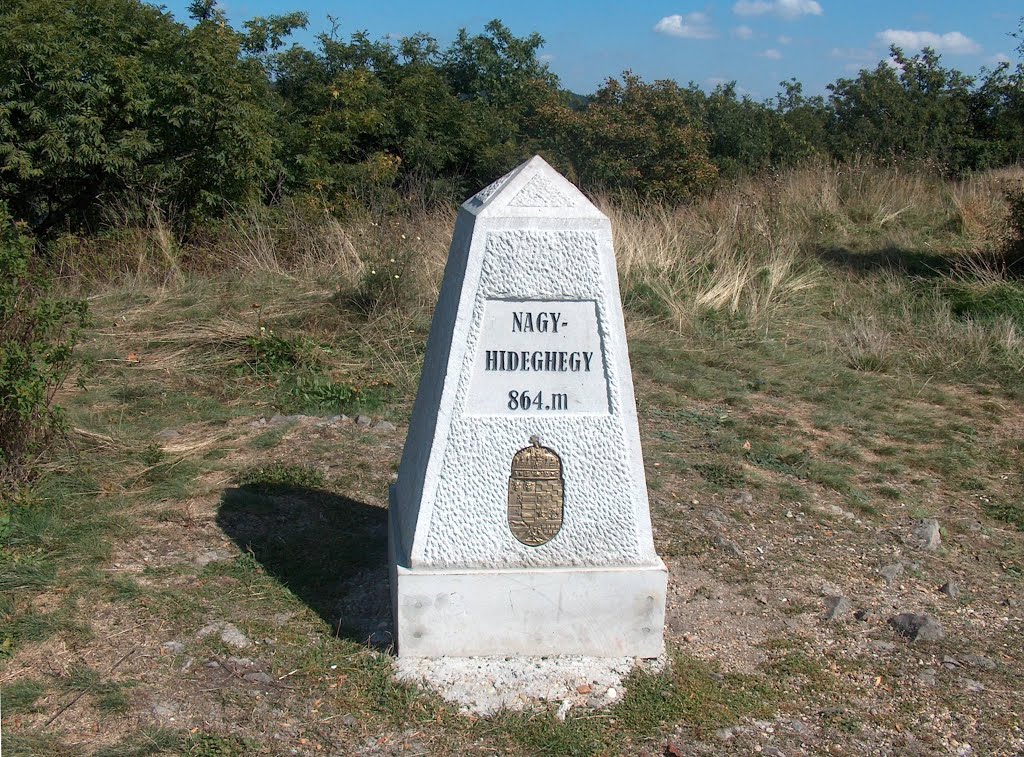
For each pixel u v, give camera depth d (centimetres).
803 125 2433
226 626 358
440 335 348
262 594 382
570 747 303
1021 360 784
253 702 317
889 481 557
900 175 1494
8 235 492
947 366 777
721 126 2238
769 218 1234
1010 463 593
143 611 363
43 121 1066
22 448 461
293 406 615
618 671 340
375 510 470
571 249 323
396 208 1277
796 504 514
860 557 458
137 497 462
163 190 1134
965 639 387
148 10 1213
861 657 368
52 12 1104
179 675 328
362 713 315
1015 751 316
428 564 335
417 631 336
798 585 423
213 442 542
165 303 805
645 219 1159
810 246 1166
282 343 701
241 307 802
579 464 335
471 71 2450
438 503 332
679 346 805
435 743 304
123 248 981
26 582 375
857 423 651
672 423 634
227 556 412
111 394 612
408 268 849
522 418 331
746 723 323
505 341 326
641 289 908
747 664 359
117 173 1117
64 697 313
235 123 1143
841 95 2577
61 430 479
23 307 469
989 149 2173
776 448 588
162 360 679
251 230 1040
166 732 298
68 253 1000
